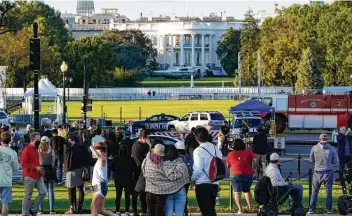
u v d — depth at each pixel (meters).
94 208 32.62
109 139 43.88
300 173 55.16
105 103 189.62
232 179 35.72
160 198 29.20
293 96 100.62
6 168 32.25
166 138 55.47
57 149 47.00
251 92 179.50
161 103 187.62
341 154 45.75
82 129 56.06
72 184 36.53
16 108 145.12
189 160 32.03
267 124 77.75
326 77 168.75
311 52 166.50
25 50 176.00
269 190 32.69
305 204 39.56
